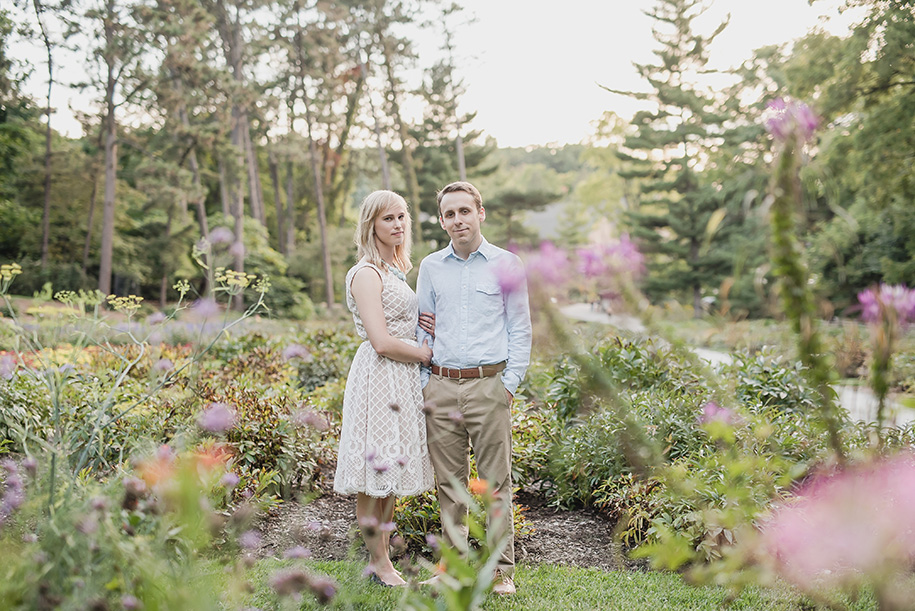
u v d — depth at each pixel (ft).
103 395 12.65
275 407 15.14
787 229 3.85
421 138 134.72
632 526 11.41
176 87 88.79
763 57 78.07
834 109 53.42
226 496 9.89
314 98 110.01
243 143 113.09
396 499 11.77
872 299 4.07
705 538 9.94
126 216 107.24
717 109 106.42
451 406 9.61
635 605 9.19
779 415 13.82
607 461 13.14
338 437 16.07
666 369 16.31
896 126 51.37
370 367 9.54
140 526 5.90
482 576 4.65
